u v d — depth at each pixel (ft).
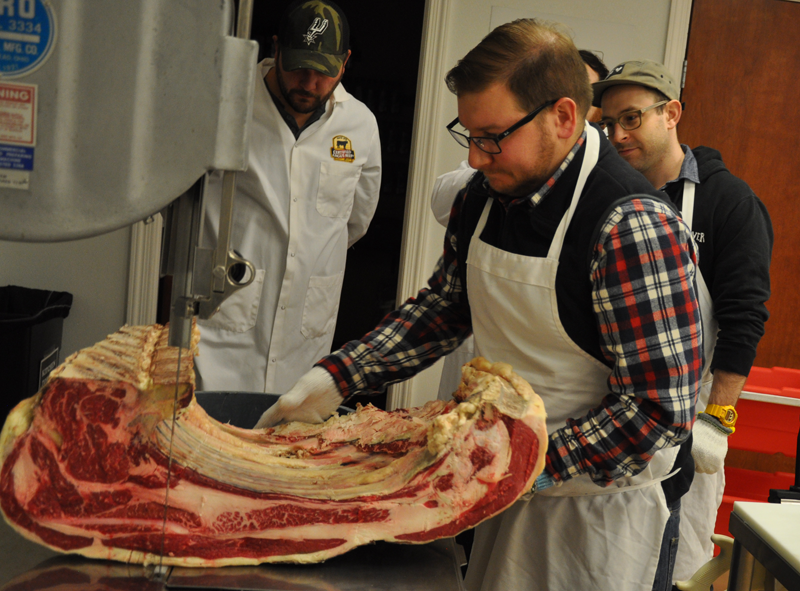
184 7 2.39
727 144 10.53
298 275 7.43
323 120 7.44
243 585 3.10
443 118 10.17
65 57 2.40
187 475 3.33
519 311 3.93
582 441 3.57
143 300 9.84
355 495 3.39
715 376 5.73
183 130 2.47
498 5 9.98
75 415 3.24
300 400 4.31
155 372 3.32
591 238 3.58
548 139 3.57
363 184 8.19
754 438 8.24
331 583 3.17
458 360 7.49
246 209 7.20
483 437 3.37
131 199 2.50
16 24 2.37
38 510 3.18
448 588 3.18
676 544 4.44
